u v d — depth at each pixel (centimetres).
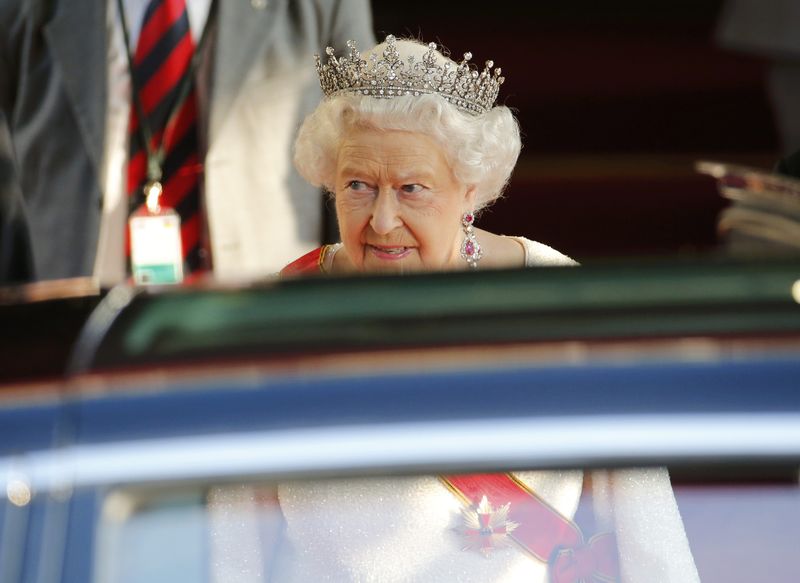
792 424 562
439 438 557
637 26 2302
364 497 706
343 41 1602
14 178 1575
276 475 554
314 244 1605
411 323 589
